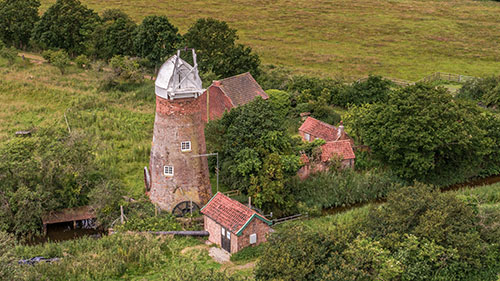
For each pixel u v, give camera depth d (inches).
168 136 1750.7
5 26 4001.0
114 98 3036.4
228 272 1396.4
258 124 2000.5
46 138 1961.1
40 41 3875.5
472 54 4340.6
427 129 2100.1
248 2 6058.1
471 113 2308.1
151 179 1841.8
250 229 1563.7
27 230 1769.2
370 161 2226.9
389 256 1327.5
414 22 5359.3
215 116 2481.5
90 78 3373.5
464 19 5492.1
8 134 2444.6
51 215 1809.8
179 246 1594.5
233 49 3255.4
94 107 2861.7
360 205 2048.5
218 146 2076.8
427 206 1455.5
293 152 2060.8
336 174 2123.5
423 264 1328.7
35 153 1900.8
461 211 1460.4
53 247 1579.7
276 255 1291.8
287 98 2829.7
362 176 2113.7
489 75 3752.5
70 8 3890.3
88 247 1578.5
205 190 1834.4
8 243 1347.2
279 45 4534.9
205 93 2509.8
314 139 2375.7
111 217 1774.1
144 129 2578.7
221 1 6053.2
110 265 1448.1
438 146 2128.4
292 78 3223.4
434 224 1384.1
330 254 1347.2
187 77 1721.2
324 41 4712.1
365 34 4936.0
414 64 4072.3
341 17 5541.3
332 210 2011.6
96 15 3996.1
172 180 1785.2
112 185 1828.2
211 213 1640.0
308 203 1990.7
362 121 2265.0
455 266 1363.2
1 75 3277.6
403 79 3673.7
